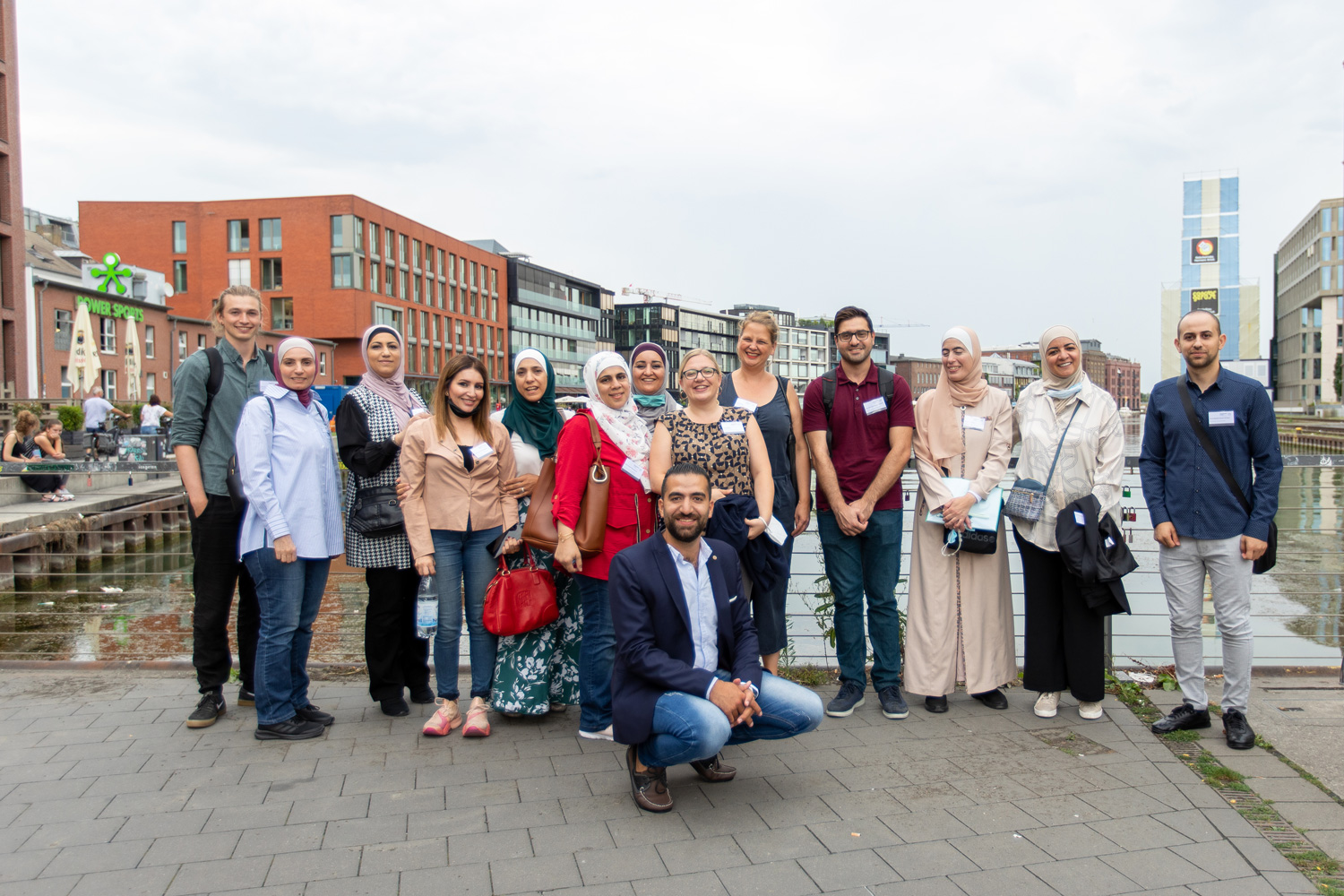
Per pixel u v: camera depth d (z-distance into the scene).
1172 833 3.24
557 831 3.28
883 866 3.00
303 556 4.26
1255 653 6.83
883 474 4.59
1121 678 5.23
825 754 4.10
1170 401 4.36
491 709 4.70
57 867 2.99
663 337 114.62
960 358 4.73
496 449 4.55
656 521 4.31
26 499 14.63
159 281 52.66
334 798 3.56
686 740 3.27
